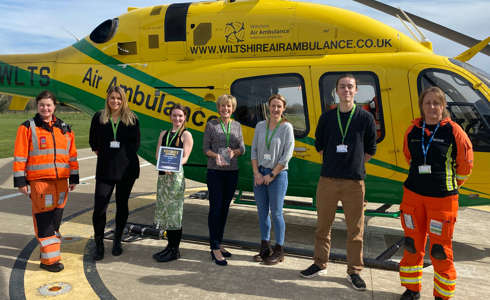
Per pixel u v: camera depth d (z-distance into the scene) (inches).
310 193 166.4
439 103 100.1
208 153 132.3
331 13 166.2
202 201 245.6
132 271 128.6
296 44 167.6
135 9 199.5
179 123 132.7
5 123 1182.9
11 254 142.3
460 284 126.4
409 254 109.7
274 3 173.5
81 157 466.9
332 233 183.6
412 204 106.4
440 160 100.8
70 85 202.5
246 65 169.9
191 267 133.1
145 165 429.1
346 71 155.8
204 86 174.6
